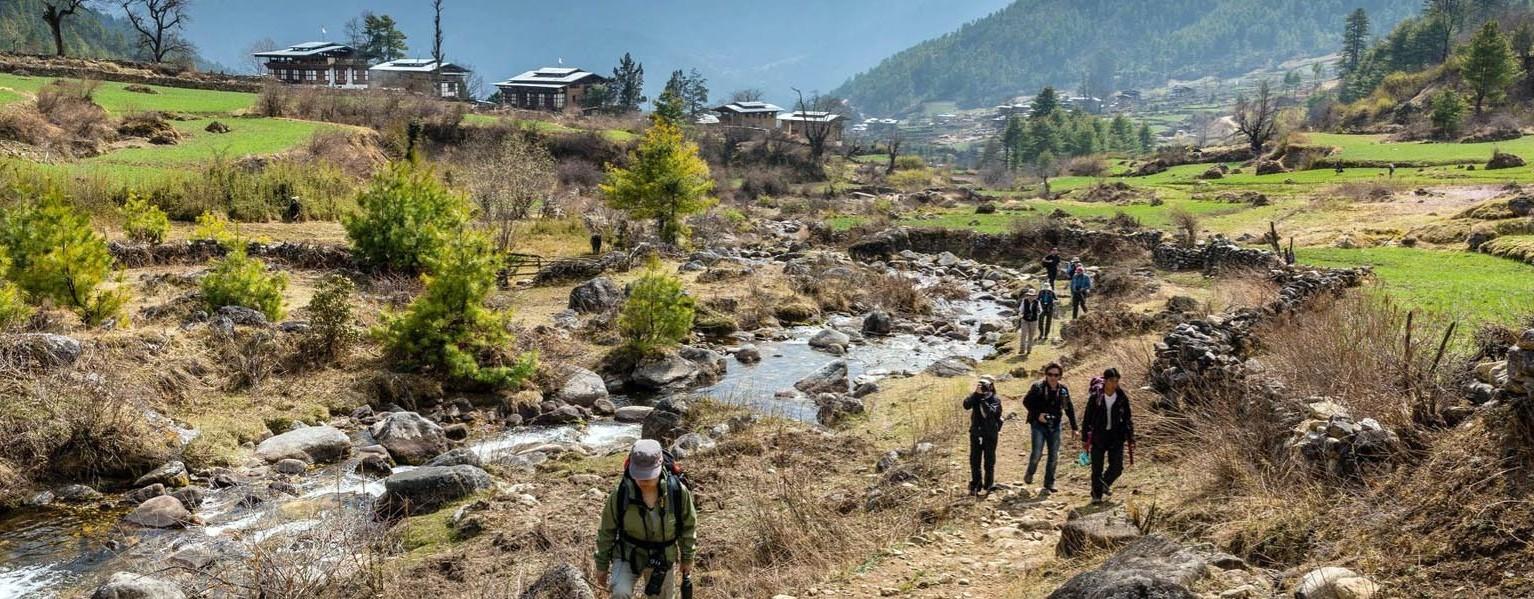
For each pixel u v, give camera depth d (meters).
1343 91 197.25
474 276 19.95
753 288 31.09
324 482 14.44
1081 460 11.71
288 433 15.89
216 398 17.33
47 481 13.68
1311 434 9.94
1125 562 7.55
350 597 9.60
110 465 14.13
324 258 31.31
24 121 50.97
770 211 73.69
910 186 106.31
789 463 14.30
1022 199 77.00
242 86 93.81
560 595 7.98
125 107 68.00
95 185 37.56
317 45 133.25
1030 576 8.66
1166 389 14.48
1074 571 8.41
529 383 19.94
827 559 9.82
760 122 151.62
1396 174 70.94
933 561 9.62
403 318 20.09
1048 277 33.25
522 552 10.89
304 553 10.48
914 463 13.42
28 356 15.85
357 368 19.47
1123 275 33.50
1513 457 7.78
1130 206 63.50
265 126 68.88
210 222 33.19
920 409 17.70
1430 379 10.93
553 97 134.62
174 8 125.12
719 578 9.73
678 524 6.83
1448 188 56.16
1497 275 26.81
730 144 110.38
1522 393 8.03
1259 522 8.71
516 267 34.41
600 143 86.94
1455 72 129.00
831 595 8.77
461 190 42.91
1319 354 12.52
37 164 42.47
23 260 19.47
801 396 19.94
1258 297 21.88
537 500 12.81
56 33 103.44
